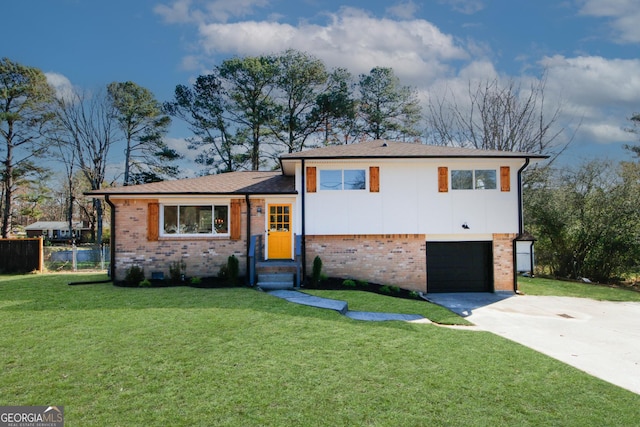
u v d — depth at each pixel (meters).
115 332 6.83
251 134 30.02
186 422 3.88
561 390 4.94
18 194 31.81
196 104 28.84
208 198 13.52
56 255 21.88
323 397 4.51
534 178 22.72
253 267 12.32
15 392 4.49
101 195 12.94
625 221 17.72
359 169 13.62
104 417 3.95
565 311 10.88
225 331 6.94
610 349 7.13
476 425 3.97
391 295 12.26
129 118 31.45
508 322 9.38
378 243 13.61
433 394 4.67
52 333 6.76
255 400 4.39
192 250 13.30
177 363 5.43
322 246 13.52
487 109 27.69
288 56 28.92
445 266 14.05
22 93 28.23
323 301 9.73
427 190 13.65
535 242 20.34
